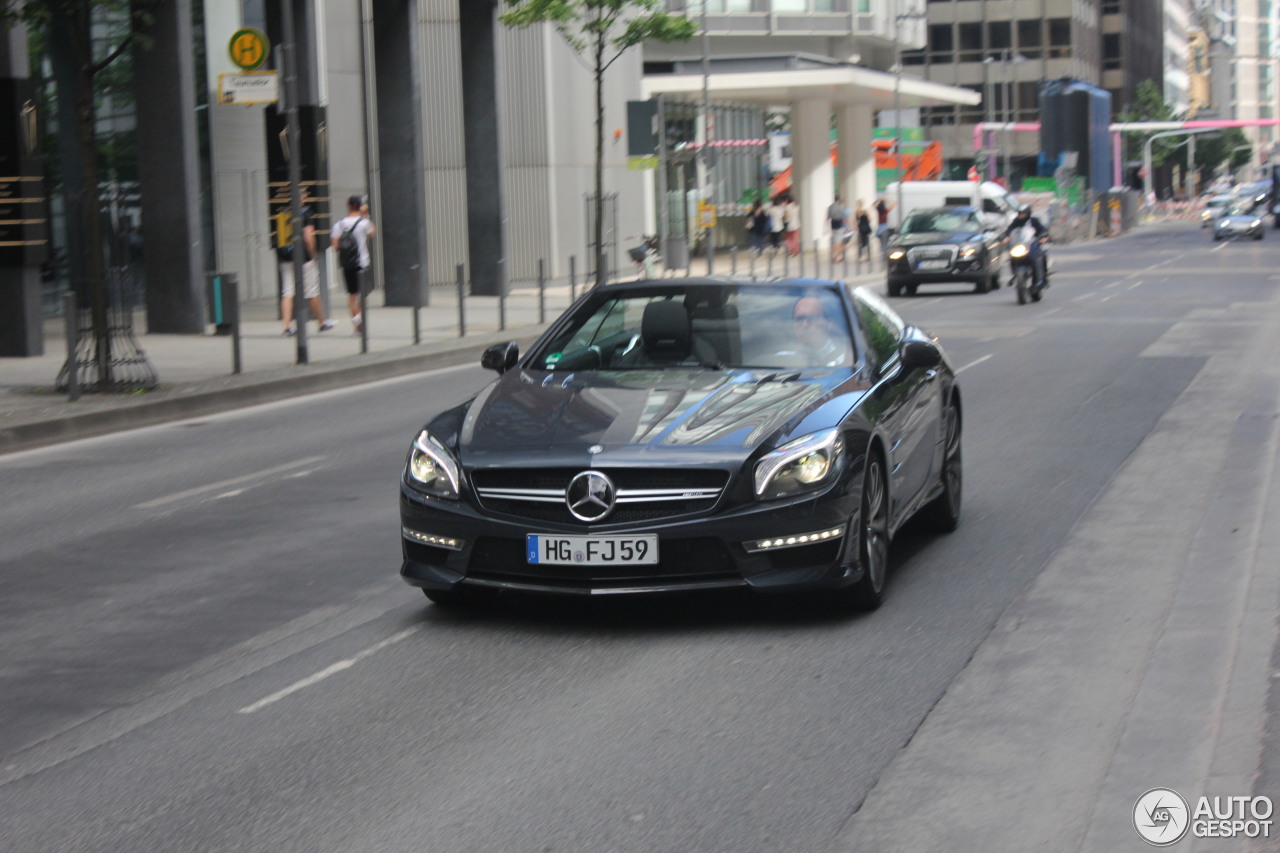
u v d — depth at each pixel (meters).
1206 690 6.22
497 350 9.28
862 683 6.65
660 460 7.36
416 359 22.97
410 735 6.14
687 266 44.72
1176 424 14.15
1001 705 6.26
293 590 8.87
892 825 5.02
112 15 32.03
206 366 21.61
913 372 9.11
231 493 12.42
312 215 30.22
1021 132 117.12
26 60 23.20
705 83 47.19
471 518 7.54
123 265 31.41
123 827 5.24
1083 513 10.26
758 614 7.91
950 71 120.44
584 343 9.02
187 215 27.38
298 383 20.09
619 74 49.41
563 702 6.52
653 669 6.98
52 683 7.12
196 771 5.80
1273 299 31.22
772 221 59.62
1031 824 4.98
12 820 5.34
